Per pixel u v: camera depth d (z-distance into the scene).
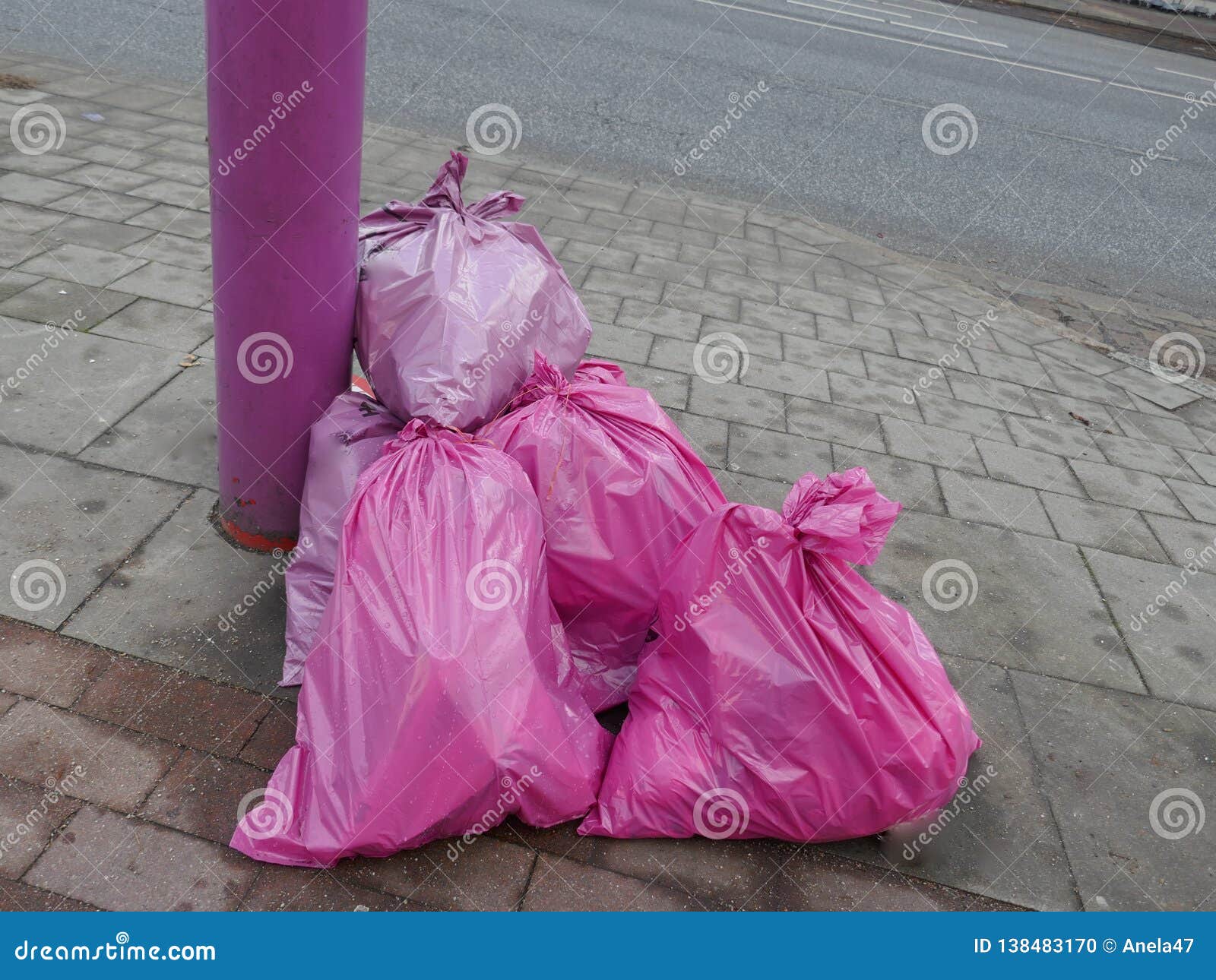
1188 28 16.16
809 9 12.74
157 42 7.82
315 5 2.45
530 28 9.60
